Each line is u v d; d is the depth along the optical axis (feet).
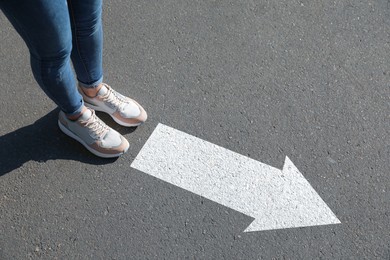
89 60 9.38
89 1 8.19
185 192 9.96
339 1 12.60
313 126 10.79
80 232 9.51
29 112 10.89
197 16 12.42
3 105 10.95
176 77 11.45
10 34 11.99
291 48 11.95
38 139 10.53
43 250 9.34
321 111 11.00
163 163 10.31
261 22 12.35
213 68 11.60
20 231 9.52
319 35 12.18
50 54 8.00
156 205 9.80
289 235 9.50
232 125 10.79
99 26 8.93
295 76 11.50
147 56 11.76
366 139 10.64
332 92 11.28
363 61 11.78
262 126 10.78
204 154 10.43
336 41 12.09
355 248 9.39
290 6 12.63
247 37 12.10
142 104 11.07
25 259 9.25
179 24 12.29
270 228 9.57
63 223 9.61
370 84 11.42
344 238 9.48
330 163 10.32
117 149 10.16
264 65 11.66
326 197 9.93
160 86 11.33
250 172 10.21
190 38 12.07
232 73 11.52
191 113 10.95
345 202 9.87
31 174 10.12
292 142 10.58
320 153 10.45
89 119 9.98
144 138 10.62
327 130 10.75
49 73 8.44
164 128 10.76
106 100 10.41
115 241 9.42
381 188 10.05
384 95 11.27
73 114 9.74
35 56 8.16
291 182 10.09
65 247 9.37
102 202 9.83
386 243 9.45
